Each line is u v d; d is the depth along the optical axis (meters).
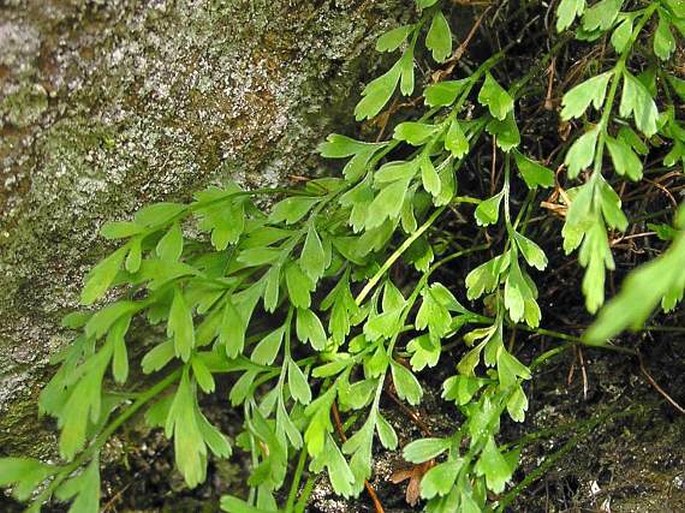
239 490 0.29
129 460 0.29
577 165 0.21
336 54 0.25
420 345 0.24
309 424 0.23
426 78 0.26
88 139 0.23
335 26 0.25
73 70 0.22
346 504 0.29
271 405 0.23
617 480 0.29
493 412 0.24
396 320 0.24
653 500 0.28
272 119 0.25
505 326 0.28
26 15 0.22
